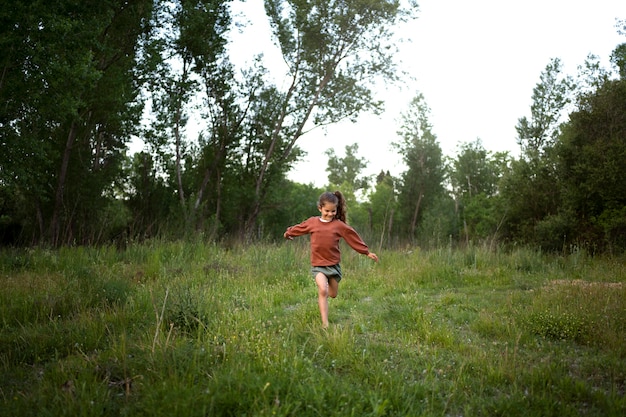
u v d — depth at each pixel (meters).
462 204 46.75
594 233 18.11
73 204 19.47
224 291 7.84
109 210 20.67
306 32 23.81
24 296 6.59
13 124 15.50
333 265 5.88
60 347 4.70
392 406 3.31
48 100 14.90
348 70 24.94
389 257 13.59
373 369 4.09
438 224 29.89
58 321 5.63
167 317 5.49
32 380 3.85
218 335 4.75
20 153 15.24
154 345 4.10
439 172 46.62
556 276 11.41
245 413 3.03
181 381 3.42
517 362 4.45
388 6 23.38
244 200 23.69
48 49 13.85
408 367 4.35
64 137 19.33
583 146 19.73
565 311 6.22
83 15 15.15
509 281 10.65
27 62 14.02
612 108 20.05
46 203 19.80
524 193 21.17
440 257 13.66
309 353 4.60
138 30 20.52
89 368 3.92
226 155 23.75
